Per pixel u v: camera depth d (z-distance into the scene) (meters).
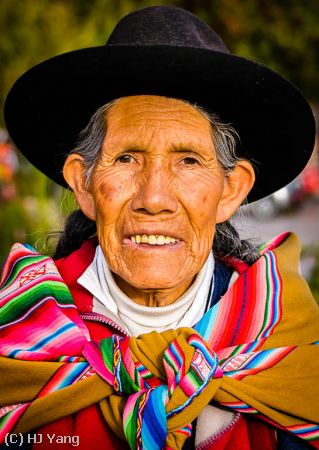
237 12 10.38
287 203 11.33
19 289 2.83
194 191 2.52
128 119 2.53
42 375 2.61
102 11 9.52
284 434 2.63
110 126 2.56
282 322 2.70
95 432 2.60
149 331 2.72
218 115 2.61
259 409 2.57
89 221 3.05
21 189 8.88
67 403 2.57
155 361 2.53
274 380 2.60
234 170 2.72
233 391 2.55
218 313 2.70
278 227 10.98
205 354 2.48
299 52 10.66
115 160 2.55
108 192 2.53
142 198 2.48
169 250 2.53
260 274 2.80
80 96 2.66
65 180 2.75
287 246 2.95
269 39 10.53
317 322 2.75
